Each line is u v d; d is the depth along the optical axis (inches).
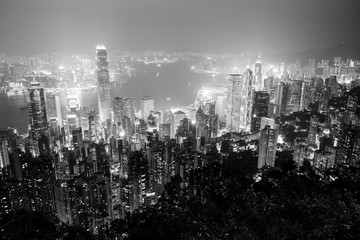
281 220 309.6
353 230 280.5
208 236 342.3
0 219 347.9
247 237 306.2
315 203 338.6
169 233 373.1
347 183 380.8
